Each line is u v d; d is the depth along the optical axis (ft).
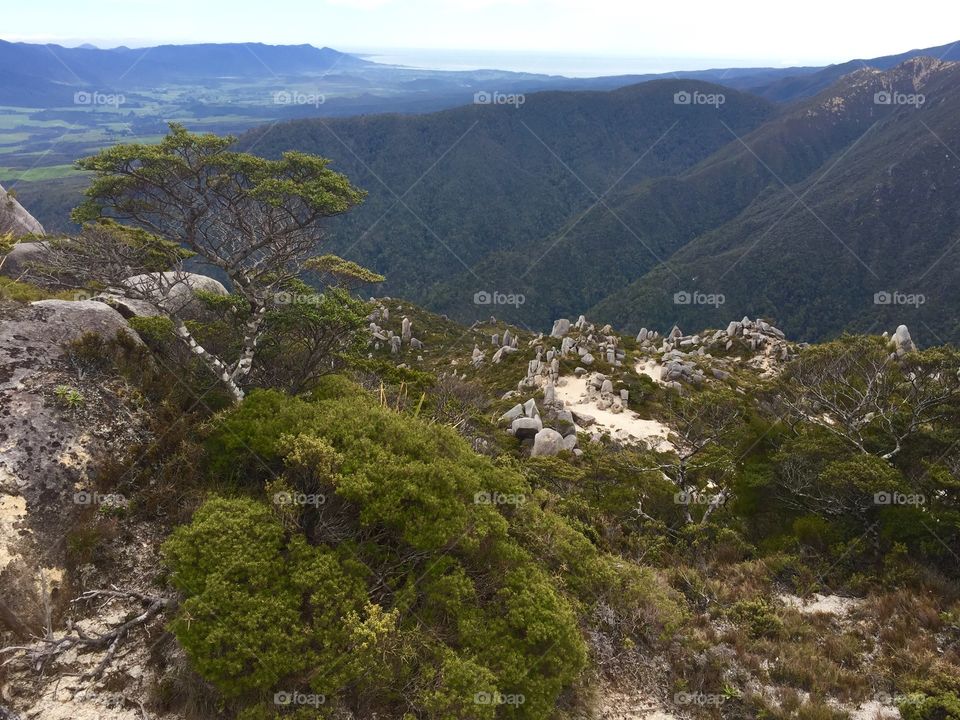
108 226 53.47
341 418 40.27
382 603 31.96
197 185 46.50
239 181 49.29
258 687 26.81
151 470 35.81
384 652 28.84
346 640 28.40
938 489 54.90
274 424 38.58
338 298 51.70
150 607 29.19
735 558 55.01
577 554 42.47
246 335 49.65
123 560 31.40
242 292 49.93
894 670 38.75
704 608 45.06
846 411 75.05
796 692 36.17
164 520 34.09
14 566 28.53
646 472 74.59
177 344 48.49
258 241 49.75
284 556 30.91
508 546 36.83
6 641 26.94
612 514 62.64
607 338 179.93
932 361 67.46
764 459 66.49
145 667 27.45
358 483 33.53
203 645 26.11
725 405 95.14
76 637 27.35
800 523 56.34
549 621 32.81
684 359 153.89
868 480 53.88
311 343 52.21
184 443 37.24
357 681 28.12
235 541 30.01
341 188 48.78
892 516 52.47
